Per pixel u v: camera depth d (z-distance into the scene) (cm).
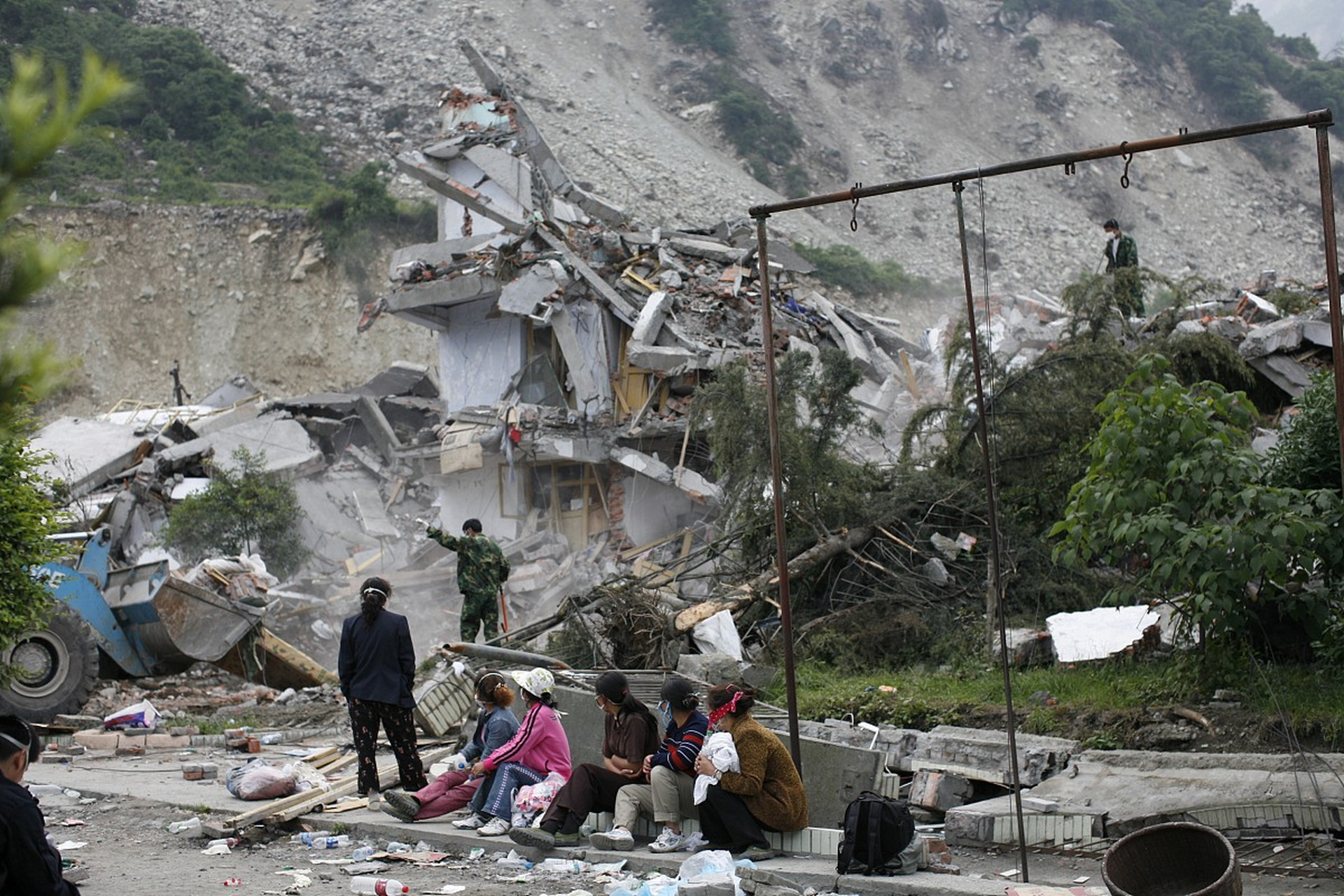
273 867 764
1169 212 10588
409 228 7219
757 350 2648
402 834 838
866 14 12756
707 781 741
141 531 2864
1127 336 1598
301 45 10269
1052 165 655
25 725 483
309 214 7188
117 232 7031
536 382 2819
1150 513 938
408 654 943
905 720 1034
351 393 3706
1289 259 10250
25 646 1385
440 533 1445
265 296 6962
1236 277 9869
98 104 239
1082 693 994
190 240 7112
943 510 1441
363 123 9212
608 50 11506
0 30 8319
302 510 2797
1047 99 11969
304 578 2581
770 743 754
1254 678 916
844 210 9700
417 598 2523
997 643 1188
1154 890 589
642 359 2558
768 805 748
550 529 2750
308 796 924
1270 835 731
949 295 7825
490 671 1198
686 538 2480
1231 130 607
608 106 10269
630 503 2655
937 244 9456
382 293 6944
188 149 8131
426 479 3145
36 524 1275
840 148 10931
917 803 862
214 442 3059
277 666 1647
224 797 983
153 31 8919
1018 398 1448
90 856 803
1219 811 742
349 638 945
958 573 1387
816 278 7356
